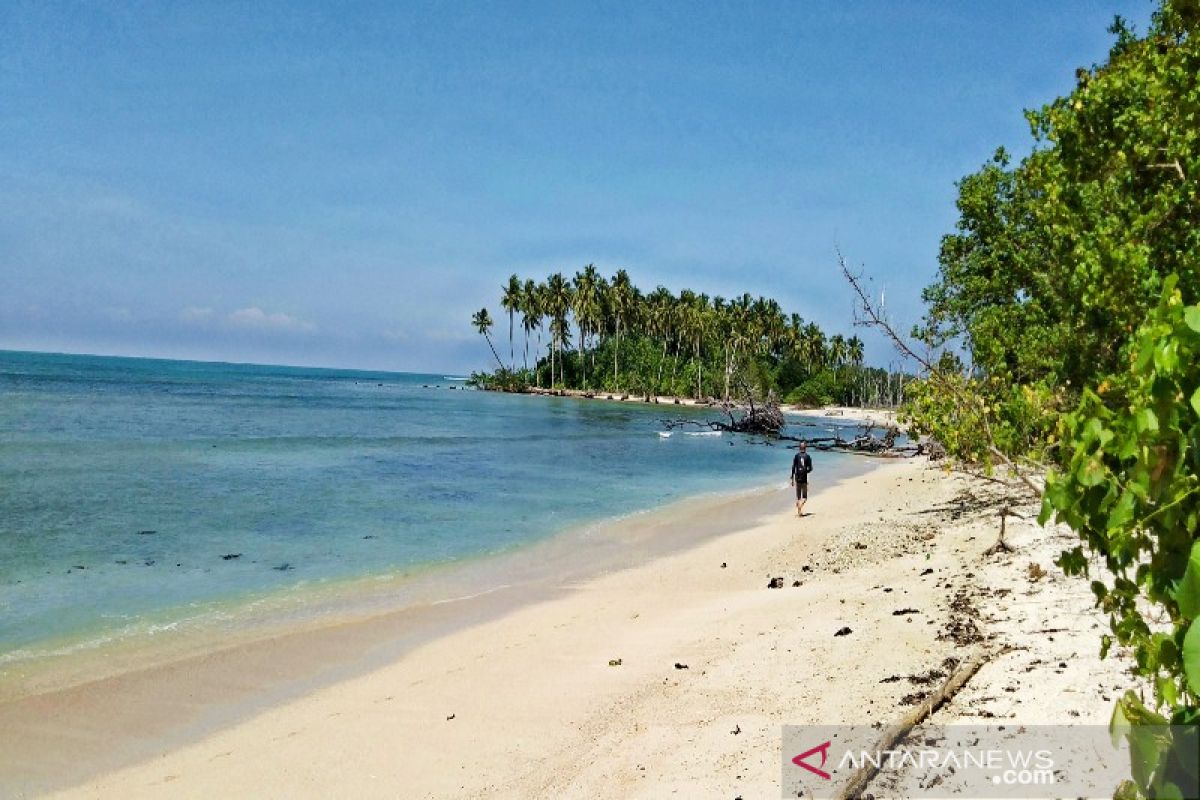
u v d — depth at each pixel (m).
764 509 22.30
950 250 20.61
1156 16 12.42
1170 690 2.33
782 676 7.76
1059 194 11.88
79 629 10.69
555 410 82.38
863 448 43.84
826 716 6.57
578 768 6.34
